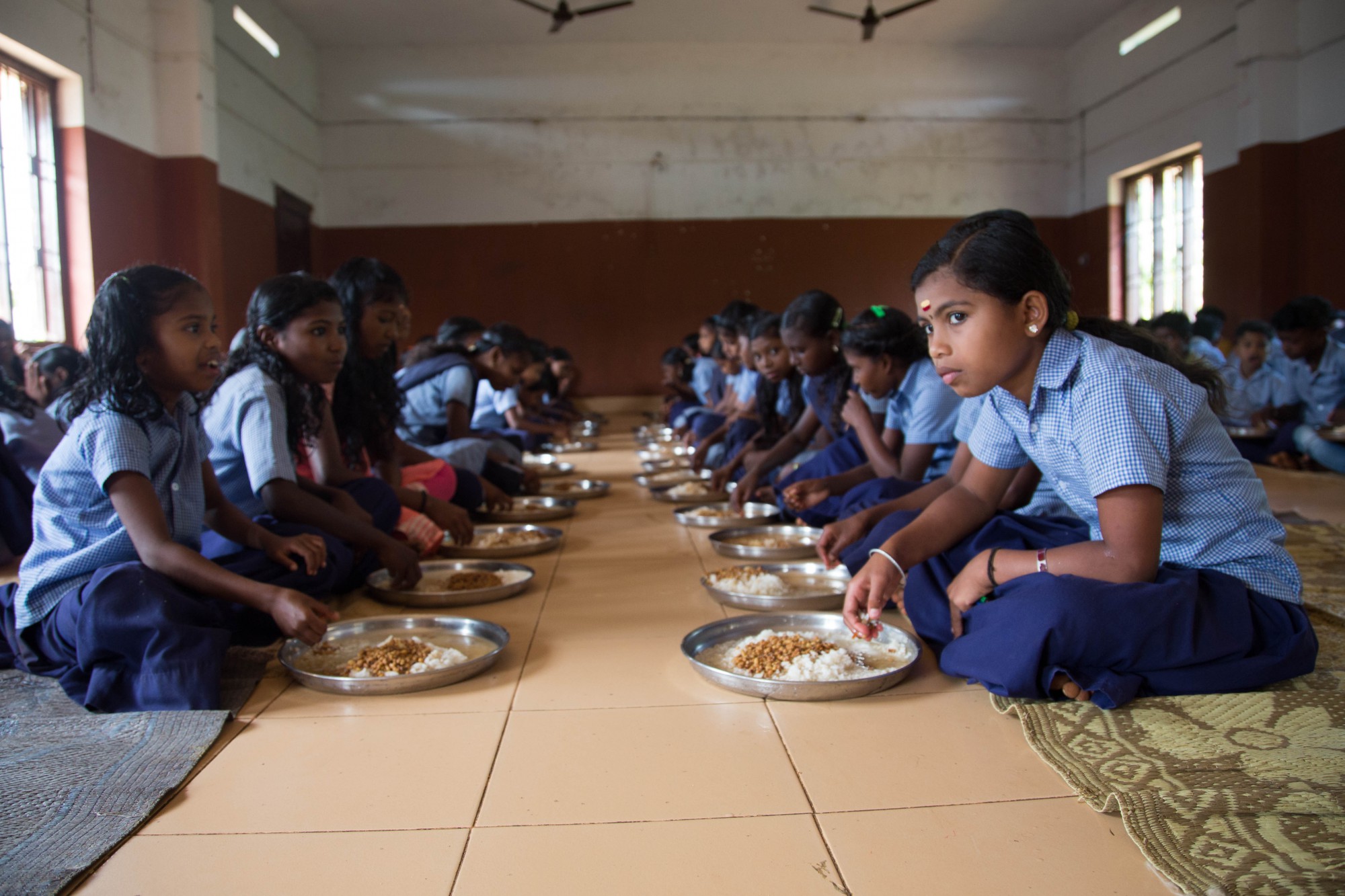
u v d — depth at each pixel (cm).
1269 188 948
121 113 788
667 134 1315
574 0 1159
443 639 216
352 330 327
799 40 1302
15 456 363
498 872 117
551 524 393
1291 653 165
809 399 375
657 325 1332
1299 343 518
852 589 185
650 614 240
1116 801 127
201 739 158
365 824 129
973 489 197
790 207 1325
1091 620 160
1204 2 1037
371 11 1165
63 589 192
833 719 165
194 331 194
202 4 859
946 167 1325
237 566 219
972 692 178
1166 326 563
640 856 120
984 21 1227
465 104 1297
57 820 129
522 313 1323
